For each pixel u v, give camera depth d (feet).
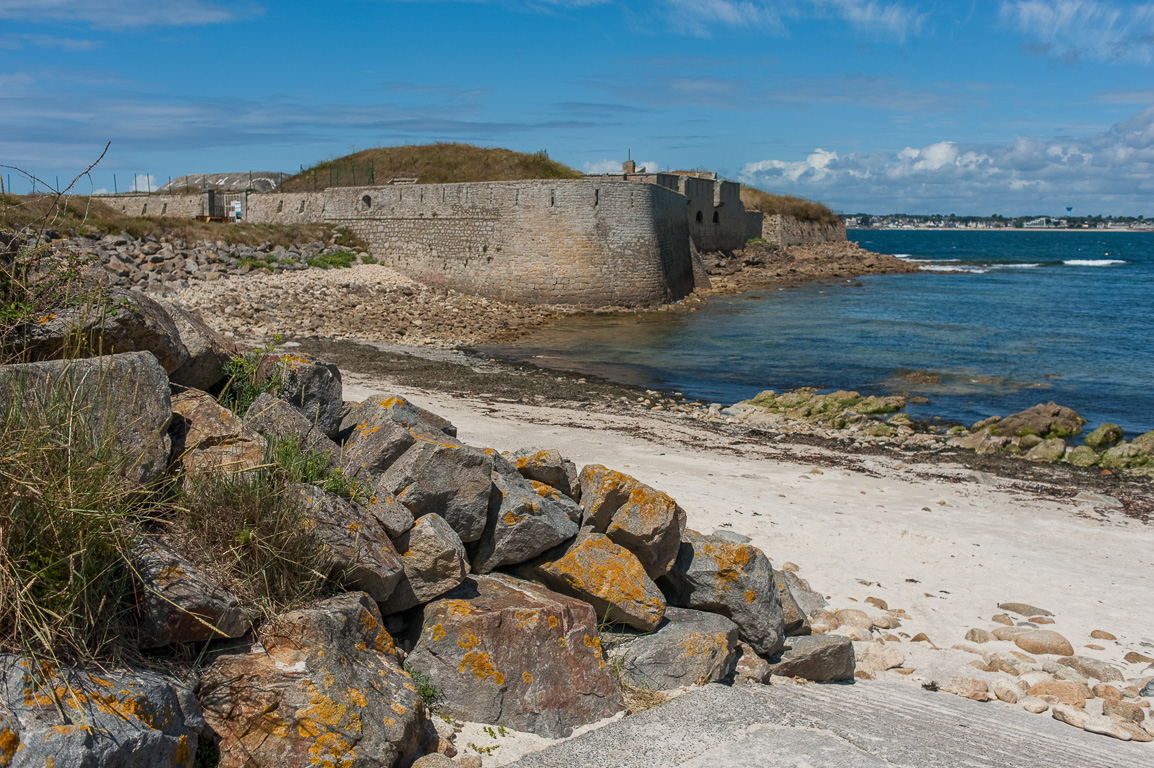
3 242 19.36
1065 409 78.95
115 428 15.71
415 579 19.10
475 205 164.76
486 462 20.92
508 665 18.03
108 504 14.24
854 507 48.24
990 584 37.70
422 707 16.21
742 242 261.44
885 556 40.06
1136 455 67.21
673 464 55.21
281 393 22.68
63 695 11.74
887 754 16.79
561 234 160.66
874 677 26.71
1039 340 133.08
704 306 173.17
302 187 215.72
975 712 23.44
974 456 67.41
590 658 19.04
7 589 12.51
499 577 21.27
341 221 181.37
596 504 23.29
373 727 14.71
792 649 24.70
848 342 128.77
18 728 10.92
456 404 71.97
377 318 131.34
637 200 164.96
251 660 14.87
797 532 42.16
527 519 21.49
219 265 148.56
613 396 85.46
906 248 556.92
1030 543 44.27
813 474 56.13
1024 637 30.96
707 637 21.57
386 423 21.84
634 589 21.80
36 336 18.11
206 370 22.15
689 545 24.79
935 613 33.78
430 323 132.36
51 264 19.62
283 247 166.40
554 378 94.22
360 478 20.34
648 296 166.91
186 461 17.93
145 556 14.71
